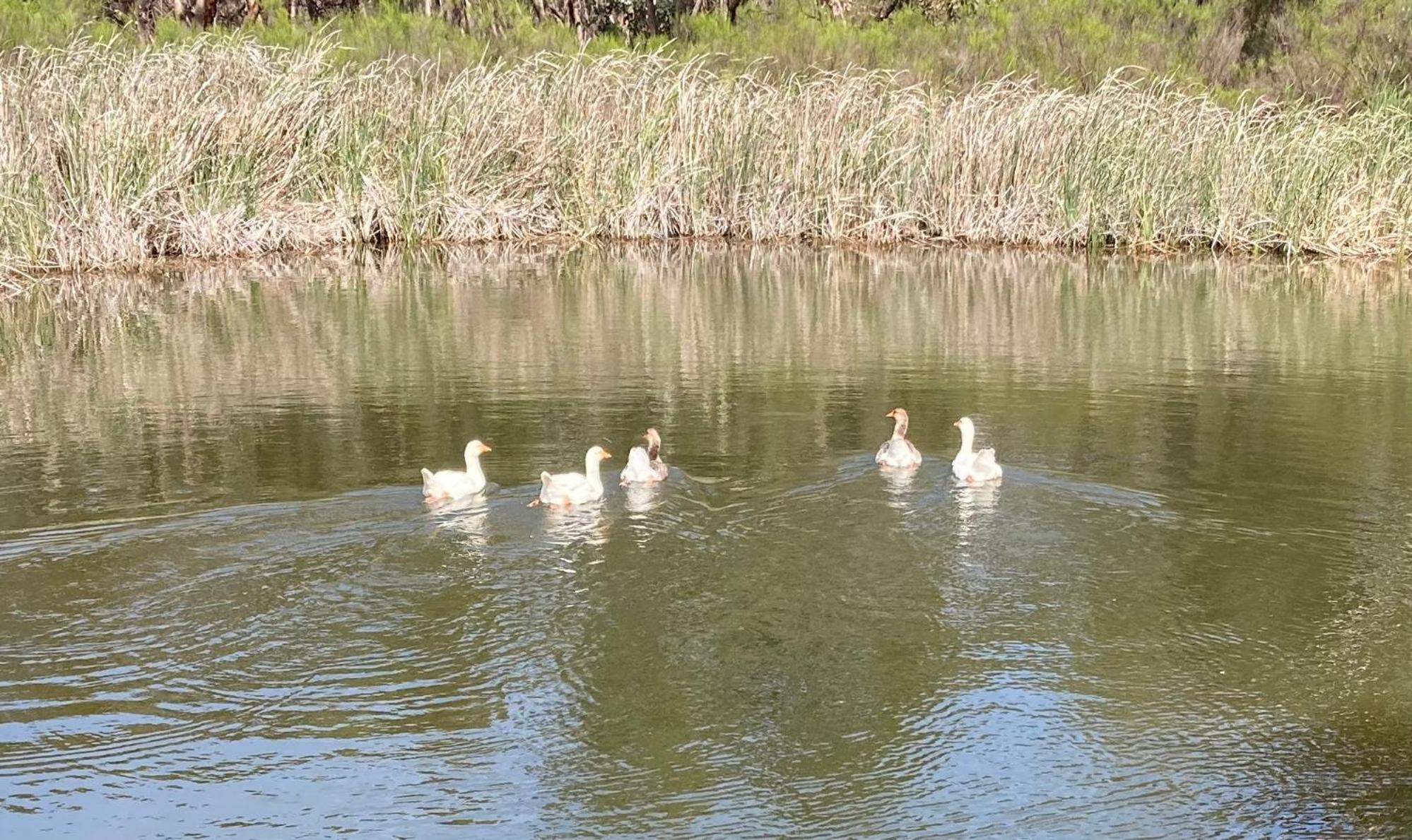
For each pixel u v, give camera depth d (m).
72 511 10.39
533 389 14.86
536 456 12.08
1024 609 8.77
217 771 6.93
